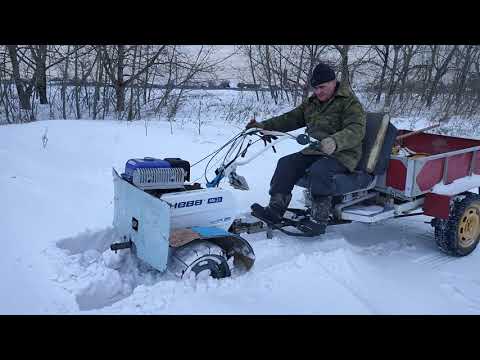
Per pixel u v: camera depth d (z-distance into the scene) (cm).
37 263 403
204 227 398
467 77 1761
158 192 412
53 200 535
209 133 959
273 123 528
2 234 441
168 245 362
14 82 1068
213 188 423
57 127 812
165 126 983
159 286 363
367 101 1556
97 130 828
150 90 1281
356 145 464
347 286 399
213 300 356
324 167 455
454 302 393
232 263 407
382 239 552
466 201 495
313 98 509
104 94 1198
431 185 499
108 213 525
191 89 1355
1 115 1083
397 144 612
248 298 364
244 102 1620
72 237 465
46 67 1113
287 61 1579
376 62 1669
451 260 496
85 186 594
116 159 713
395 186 491
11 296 350
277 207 470
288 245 474
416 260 490
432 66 1747
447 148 588
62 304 346
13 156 638
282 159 488
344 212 488
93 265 410
